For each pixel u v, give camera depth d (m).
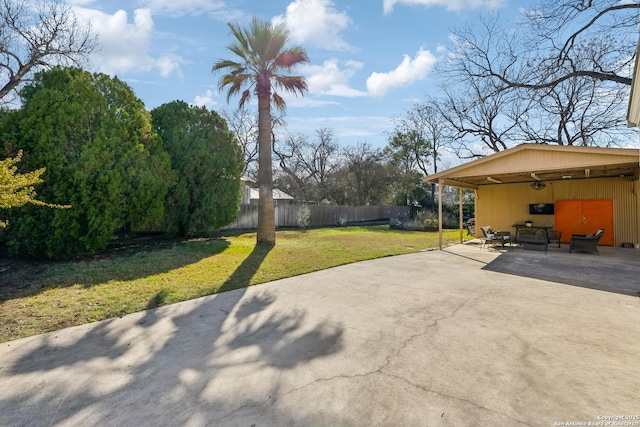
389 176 30.09
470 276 6.59
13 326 3.80
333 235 15.01
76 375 2.70
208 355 3.09
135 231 11.56
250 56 10.29
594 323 3.90
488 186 14.22
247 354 3.11
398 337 3.51
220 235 14.48
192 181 12.21
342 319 4.09
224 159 13.08
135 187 9.35
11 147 7.44
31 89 8.24
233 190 13.38
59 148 7.94
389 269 7.26
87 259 8.06
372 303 4.76
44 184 7.68
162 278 6.18
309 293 5.31
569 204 12.26
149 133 10.18
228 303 4.78
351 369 2.81
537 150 8.86
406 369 2.80
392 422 2.10
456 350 3.17
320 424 2.08
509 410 2.22
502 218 13.80
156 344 3.34
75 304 4.59
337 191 31.66
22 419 2.13
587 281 6.13
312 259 8.32
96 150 8.34
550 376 2.67
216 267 7.26
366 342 3.38
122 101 9.42
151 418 2.15
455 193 28.92
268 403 2.31
